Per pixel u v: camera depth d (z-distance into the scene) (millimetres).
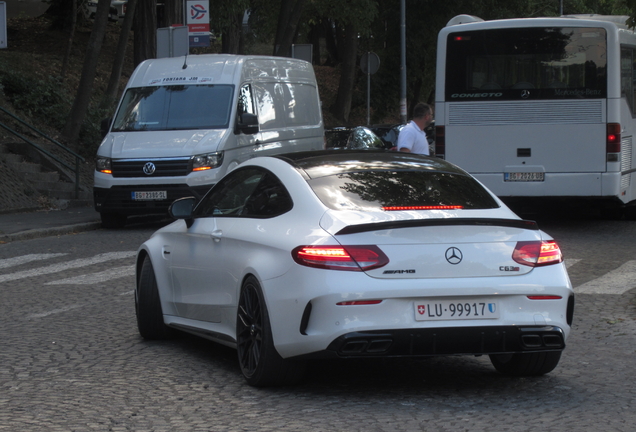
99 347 8828
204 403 6668
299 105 22922
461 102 18328
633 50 19016
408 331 6336
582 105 17703
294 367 6875
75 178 25953
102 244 17375
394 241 6453
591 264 13953
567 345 8773
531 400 6719
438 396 6848
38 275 13820
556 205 20219
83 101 28734
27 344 8977
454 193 7242
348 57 51031
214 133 19312
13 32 42438
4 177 23344
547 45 17812
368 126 29062
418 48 48531
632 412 6344
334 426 6020
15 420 6234
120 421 6195
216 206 8266
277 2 43500
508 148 18094
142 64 21453
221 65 20656
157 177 19000
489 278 6508
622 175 17984
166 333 9203
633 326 9594
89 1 47656
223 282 7598
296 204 7031
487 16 49688
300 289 6465
